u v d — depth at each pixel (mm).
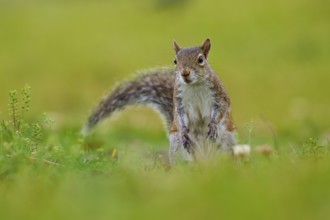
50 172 9203
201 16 78125
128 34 76062
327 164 8328
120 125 27203
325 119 30656
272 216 5738
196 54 13633
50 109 48656
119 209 6234
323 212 5668
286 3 78375
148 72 16141
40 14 88188
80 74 62219
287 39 68812
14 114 11570
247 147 11062
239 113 42375
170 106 15719
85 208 6312
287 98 48125
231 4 80562
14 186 8242
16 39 76312
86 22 82188
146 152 13797
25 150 10516
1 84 59812
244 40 69625
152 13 82438
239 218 5750
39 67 65125
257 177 8016
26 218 6180
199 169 9492
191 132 13930
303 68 59156
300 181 7160
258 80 55094
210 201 6410
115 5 89250
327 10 75375
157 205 6355
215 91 13664
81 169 9836
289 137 23031
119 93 16172
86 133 15961
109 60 66375
